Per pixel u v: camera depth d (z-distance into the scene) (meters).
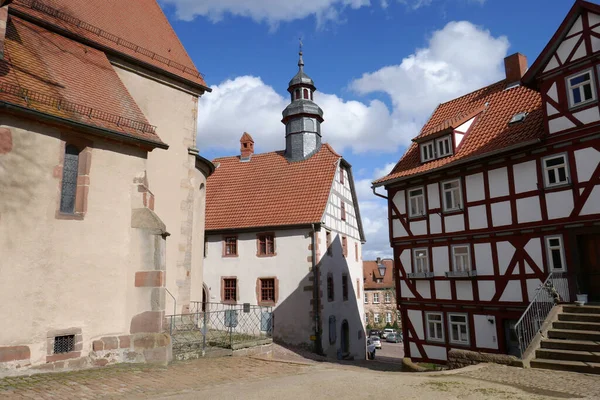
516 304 14.41
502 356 10.46
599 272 12.89
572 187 13.31
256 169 28.00
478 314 15.52
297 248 23.03
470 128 17.47
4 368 8.05
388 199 19.19
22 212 8.60
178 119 15.40
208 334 14.23
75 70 11.43
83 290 9.42
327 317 23.03
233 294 24.19
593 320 11.25
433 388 7.87
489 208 15.41
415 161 18.88
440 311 16.78
